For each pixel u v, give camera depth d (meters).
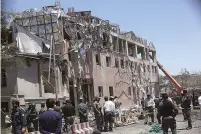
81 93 36.19
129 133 19.75
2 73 28.52
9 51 27.41
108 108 21.50
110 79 44.56
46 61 31.84
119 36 49.44
